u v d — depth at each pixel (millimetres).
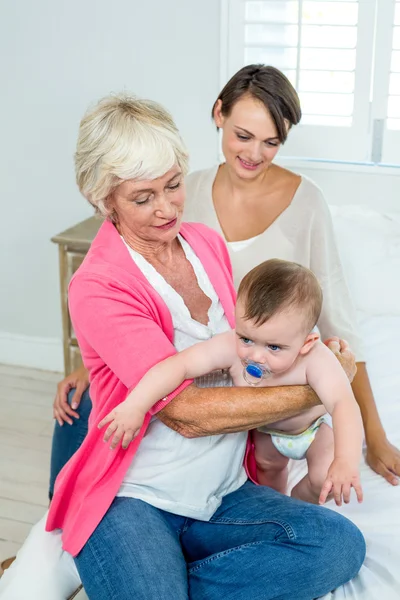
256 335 1375
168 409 1424
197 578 1435
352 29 2508
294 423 1561
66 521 1521
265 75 1764
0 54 2910
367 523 1594
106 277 1461
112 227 1544
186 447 1494
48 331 3303
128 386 1432
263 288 1368
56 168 3021
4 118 3004
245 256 1980
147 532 1417
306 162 2691
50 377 3248
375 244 2369
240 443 1570
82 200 3043
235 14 2594
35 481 2531
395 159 2621
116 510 1454
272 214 1970
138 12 2707
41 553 1541
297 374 1473
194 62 2709
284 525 1426
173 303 1527
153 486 1487
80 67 2848
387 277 2336
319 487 1604
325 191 2705
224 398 1409
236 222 1989
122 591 1347
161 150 1372
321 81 2594
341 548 1409
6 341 3326
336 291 1960
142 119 1392
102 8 2738
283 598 1403
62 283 2637
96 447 1504
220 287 1604
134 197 1413
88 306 1449
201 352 1451
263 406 1408
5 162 3080
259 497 1555
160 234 1483
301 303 1366
